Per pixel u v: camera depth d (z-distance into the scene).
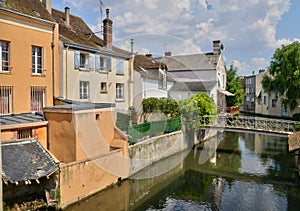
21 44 12.22
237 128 18.77
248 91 54.62
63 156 10.70
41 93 13.35
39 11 13.77
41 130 10.90
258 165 15.84
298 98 26.89
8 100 11.90
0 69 11.58
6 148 9.02
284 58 27.83
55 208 9.13
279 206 10.09
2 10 11.27
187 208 9.96
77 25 21.41
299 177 13.61
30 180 8.51
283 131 17.58
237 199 10.86
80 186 9.99
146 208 9.96
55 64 13.92
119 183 12.06
